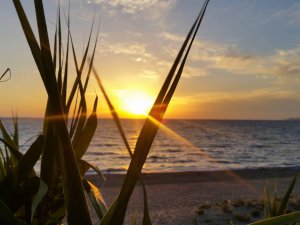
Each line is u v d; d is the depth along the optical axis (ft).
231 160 198.59
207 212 62.85
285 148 279.69
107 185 86.28
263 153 239.09
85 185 3.96
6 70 3.45
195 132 478.59
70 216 2.71
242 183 103.71
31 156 3.50
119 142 284.20
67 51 4.03
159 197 79.41
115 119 2.50
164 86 2.67
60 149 2.75
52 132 3.75
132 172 2.65
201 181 106.52
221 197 83.30
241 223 55.42
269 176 119.03
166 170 152.25
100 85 2.36
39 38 2.71
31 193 3.60
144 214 2.80
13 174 3.48
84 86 4.26
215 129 586.86
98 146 254.68
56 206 3.74
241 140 352.69
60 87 3.97
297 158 211.82
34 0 2.72
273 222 2.58
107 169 131.64
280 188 91.66
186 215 62.08
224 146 284.61
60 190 3.72
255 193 88.07
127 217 52.19
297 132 521.65
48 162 3.74
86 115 4.33
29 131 352.08
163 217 61.05
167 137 380.99
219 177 114.32
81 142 4.34
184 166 168.25
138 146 2.65
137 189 88.53
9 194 3.48
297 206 61.93
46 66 2.70
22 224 2.49
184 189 92.17
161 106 2.67
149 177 108.99
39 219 3.68
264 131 539.70
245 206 67.31
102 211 3.83
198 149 257.75
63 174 2.73
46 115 3.89
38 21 2.71
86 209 2.72
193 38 2.68
